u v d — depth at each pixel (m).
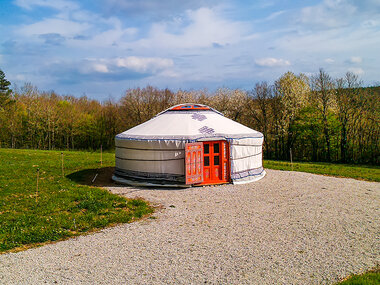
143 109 39.03
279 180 12.93
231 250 6.06
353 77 28.23
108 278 5.00
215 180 12.02
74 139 40.94
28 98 39.53
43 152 23.59
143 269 5.30
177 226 7.48
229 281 4.87
